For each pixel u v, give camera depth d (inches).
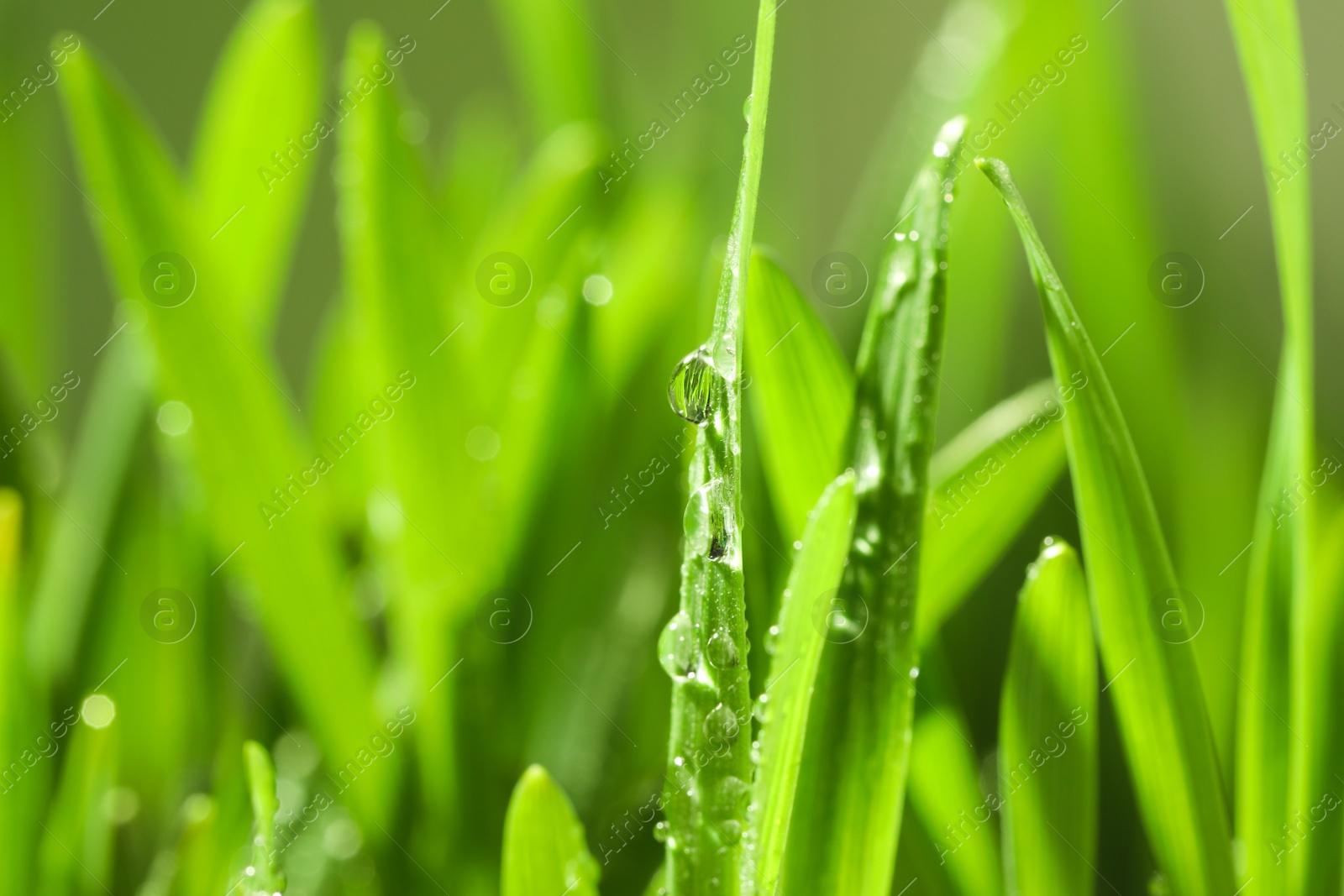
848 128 24.5
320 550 11.9
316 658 11.9
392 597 12.2
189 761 12.7
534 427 12.3
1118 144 14.0
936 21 23.8
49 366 14.9
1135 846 12.2
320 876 11.9
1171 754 10.7
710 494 10.2
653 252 14.4
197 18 25.6
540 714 12.4
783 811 10.3
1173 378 13.7
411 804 12.0
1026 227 10.5
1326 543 11.2
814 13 24.4
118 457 12.6
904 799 11.2
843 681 10.5
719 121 16.5
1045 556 10.7
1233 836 11.7
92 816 11.8
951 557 11.5
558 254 13.2
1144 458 13.3
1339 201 18.3
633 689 12.7
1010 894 10.8
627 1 24.6
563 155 14.6
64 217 25.0
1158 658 10.6
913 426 10.5
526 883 10.6
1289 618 11.0
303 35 12.4
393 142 11.9
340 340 14.2
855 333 13.0
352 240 12.1
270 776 10.5
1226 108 19.1
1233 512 13.7
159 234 11.7
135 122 11.7
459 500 12.0
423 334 12.0
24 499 12.6
